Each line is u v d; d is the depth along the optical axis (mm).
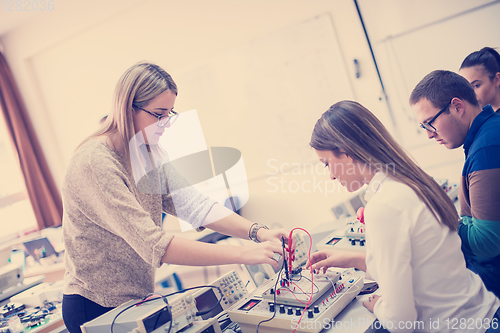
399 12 2691
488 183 1009
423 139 2768
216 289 1167
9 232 3676
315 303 955
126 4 3412
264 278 1328
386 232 807
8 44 3969
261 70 3146
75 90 3826
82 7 3559
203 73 3318
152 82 1019
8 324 1692
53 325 1598
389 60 2775
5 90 3793
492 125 1065
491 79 1667
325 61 2947
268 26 3059
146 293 1098
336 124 913
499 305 917
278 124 3189
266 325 958
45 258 2910
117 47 3564
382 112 2857
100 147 994
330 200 3152
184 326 923
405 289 790
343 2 2818
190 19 3281
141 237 918
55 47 3814
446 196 916
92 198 971
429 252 833
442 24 2602
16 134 3770
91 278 1022
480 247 1016
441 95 1187
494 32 2498
